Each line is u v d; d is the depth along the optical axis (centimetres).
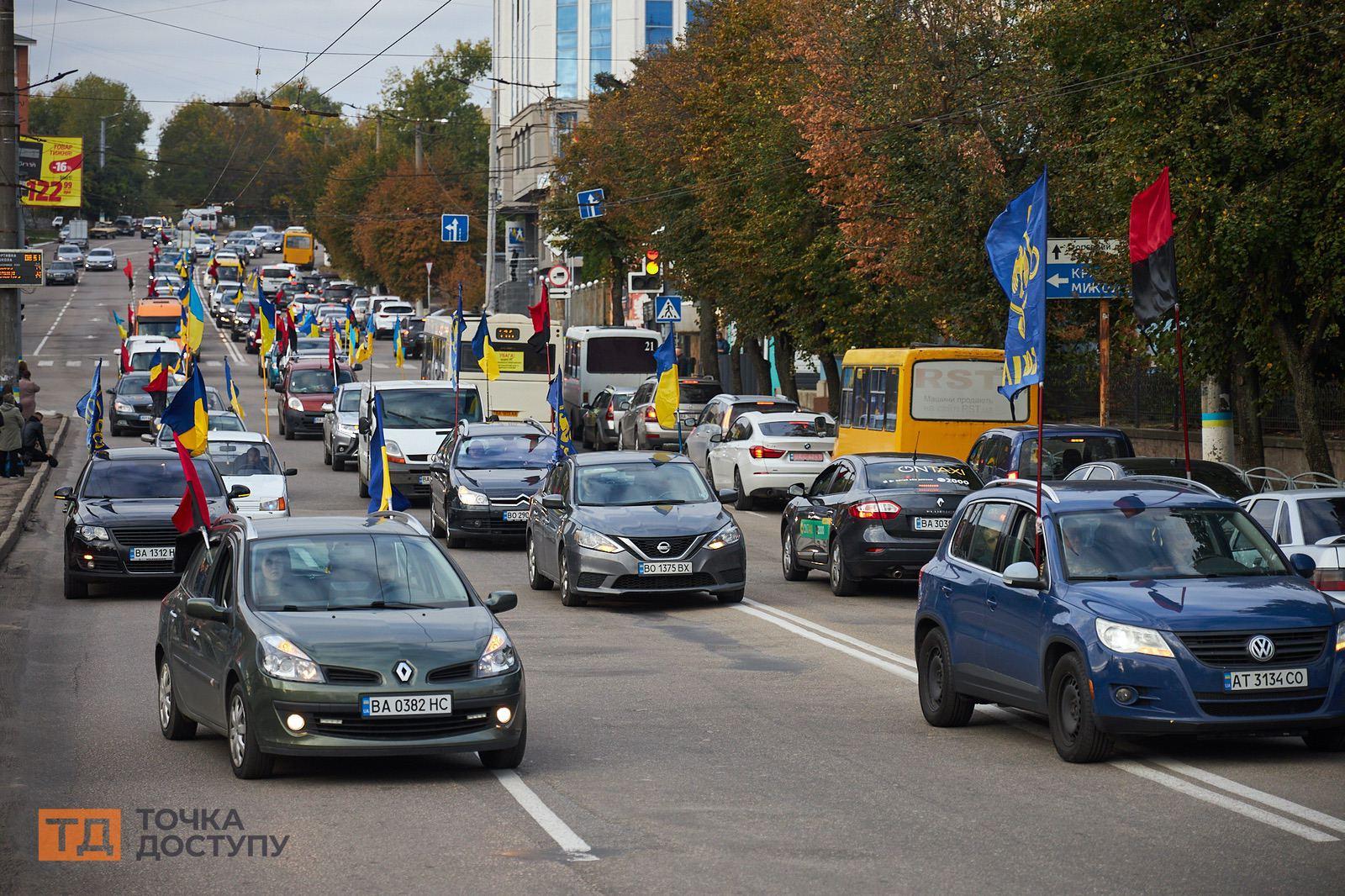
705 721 3556
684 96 13738
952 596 3481
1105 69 7356
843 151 9088
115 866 2375
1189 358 6481
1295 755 3111
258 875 2308
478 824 2608
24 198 14775
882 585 6181
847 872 2277
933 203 8569
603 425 13288
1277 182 5697
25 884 2281
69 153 14888
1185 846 2395
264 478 7506
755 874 2270
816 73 9612
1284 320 6056
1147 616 2934
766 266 11306
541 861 2359
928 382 8000
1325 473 6022
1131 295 6869
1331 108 5519
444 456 7875
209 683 3131
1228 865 2283
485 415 10838
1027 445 6334
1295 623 2925
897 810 2678
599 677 4172
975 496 3612
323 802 2783
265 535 3300
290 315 17725
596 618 5328
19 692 4009
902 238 8862
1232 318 6272
